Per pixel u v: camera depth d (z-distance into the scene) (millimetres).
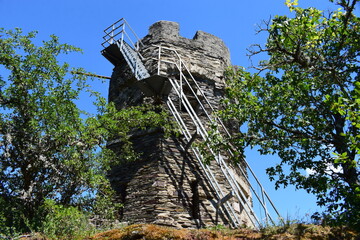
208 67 15180
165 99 13656
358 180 8945
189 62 14836
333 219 7754
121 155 12578
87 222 9883
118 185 12812
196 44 15484
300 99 9922
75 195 11000
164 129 12875
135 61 14414
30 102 11422
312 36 8523
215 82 15016
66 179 11117
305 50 9273
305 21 8211
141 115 12664
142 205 11703
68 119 11281
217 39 16250
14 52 11766
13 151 11164
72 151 11023
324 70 9141
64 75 11773
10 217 9805
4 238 8227
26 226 9492
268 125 9617
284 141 9844
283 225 7621
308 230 7102
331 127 9742
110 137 12523
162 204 11492
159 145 12711
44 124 11414
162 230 7586
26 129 11203
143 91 13305
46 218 9086
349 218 7652
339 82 8977
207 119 14031
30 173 11023
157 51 14812
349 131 8570
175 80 13938
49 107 11258
